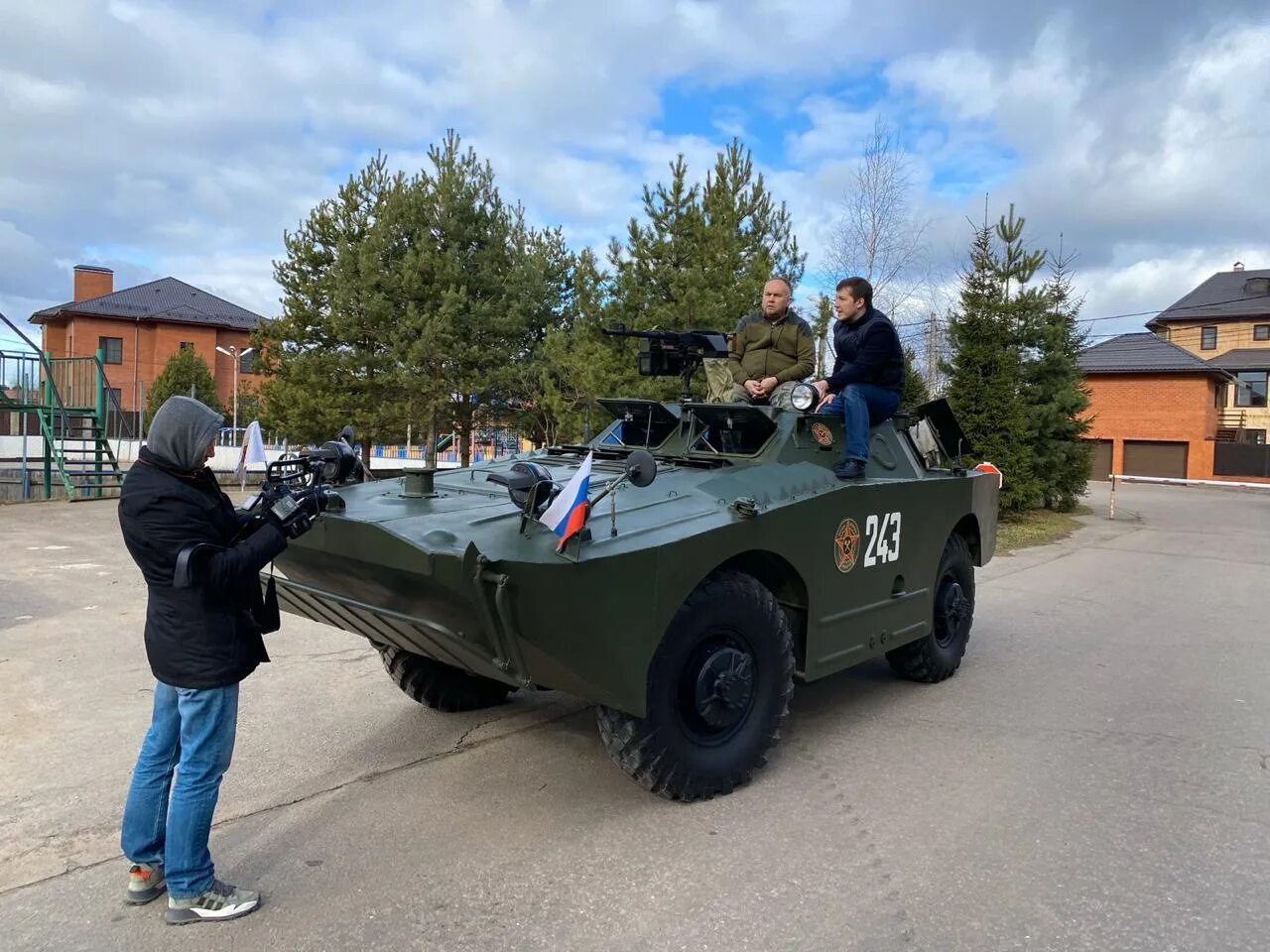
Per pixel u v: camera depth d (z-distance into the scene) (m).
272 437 19.64
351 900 3.09
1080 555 12.48
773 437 4.66
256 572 2.91
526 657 3.26
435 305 18.25
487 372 18.34
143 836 3.03
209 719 2.94
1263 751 4.65
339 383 18.28
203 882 2.97
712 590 3.79
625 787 4.07
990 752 4.61
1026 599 9.07
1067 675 6.12
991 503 6.42
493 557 3.05
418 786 4.06
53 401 16.66
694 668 3.78
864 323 5.15
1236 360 44.31
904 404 15.90
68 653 6.06
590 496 3.91
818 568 4.36
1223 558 12.23
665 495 3.97
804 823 3.72
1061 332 18.22
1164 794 4.07
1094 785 4.17
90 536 11.21
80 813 3.72
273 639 6.70
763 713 4.08
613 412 5.46
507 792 4.00
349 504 3.75
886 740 4.77
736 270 13.85
